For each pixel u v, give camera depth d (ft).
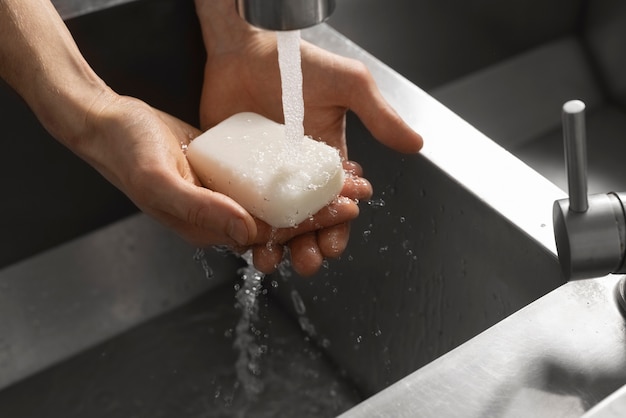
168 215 2.57
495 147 2.64
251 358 2.98
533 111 3.60
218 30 2.94
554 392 2.10
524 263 2.45
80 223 3.13
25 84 2.73
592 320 2.20
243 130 2.67
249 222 2.41
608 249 2.13
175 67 3.10
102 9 2.91
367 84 2.71
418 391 2.10
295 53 2.47
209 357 2.99
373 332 2.91
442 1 3.54
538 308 2.22
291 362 2.97
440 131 2.70
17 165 2.96
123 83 3.05
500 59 3.70
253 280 3.14
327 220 2.60
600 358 2.14
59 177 3.04
